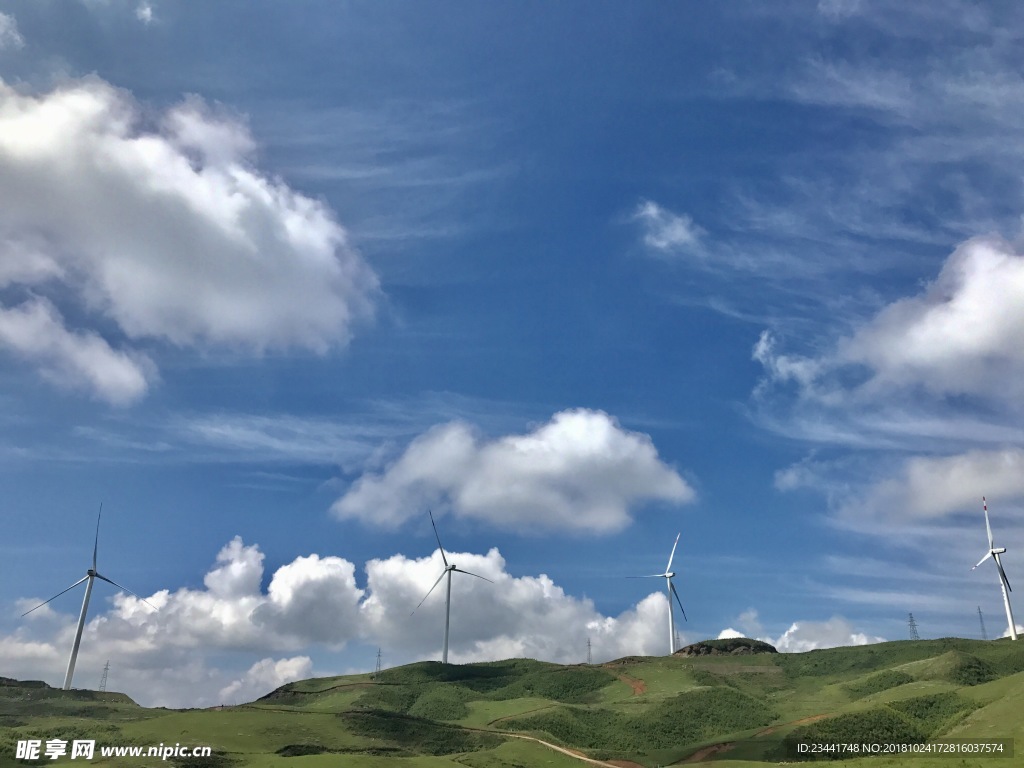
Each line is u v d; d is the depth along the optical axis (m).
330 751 187.75
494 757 187.12
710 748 198.62
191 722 199.88
